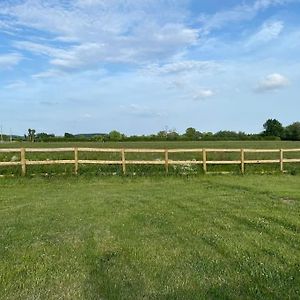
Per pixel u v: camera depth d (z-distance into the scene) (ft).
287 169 75.51
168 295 16.57
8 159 77.71
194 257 21.50
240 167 73.72
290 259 20.95
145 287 17.40
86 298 16.38
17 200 41.47
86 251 22.57
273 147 137.59
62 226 28.68
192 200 40.50
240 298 16.26
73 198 42.52
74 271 19.39
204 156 70.38
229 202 38.96
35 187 53.88
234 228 27.84
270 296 16.42
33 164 64.03
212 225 28.86
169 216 32.12
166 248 23.16
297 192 46.01
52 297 16.49
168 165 71.36
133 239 25.13
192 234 26.32
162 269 19.65
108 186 55.06
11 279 18.38
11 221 30.40
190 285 17.61
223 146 143.95
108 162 65.77
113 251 22.58
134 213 33.47
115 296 16.48
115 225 29.04
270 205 36.99
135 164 69.62
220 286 17.47
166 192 47.42
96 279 18.37
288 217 30.94
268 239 24.82
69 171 65.62
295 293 16.69
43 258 21.30
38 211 34.58
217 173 69.67
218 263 20.45
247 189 49.55
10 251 22.50
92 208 35.96
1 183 57.11
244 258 21.17
